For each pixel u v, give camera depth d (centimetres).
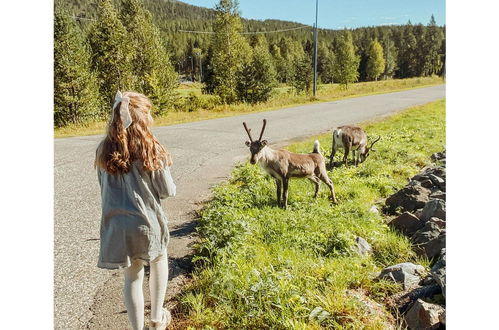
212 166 1012
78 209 683
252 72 3266
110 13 2973
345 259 447
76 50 2473
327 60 8062
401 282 395
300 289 379
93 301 388
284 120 2031
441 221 534
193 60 10781
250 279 387
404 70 8031
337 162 1030
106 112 2794
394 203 665
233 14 3994
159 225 301
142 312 307
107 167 286
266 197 701
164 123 2055
